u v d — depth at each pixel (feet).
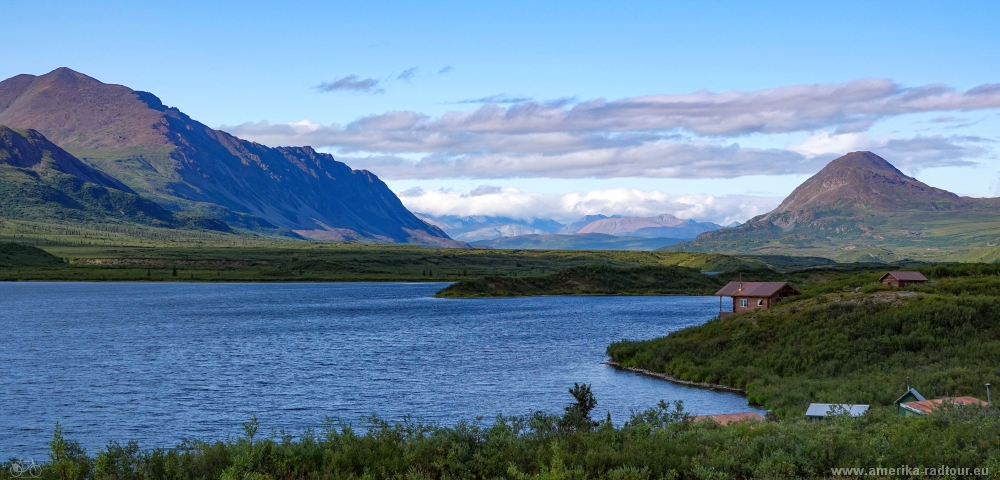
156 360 358.43
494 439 121.60
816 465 108.37
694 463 109.09
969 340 278.87
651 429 133.39
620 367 327.26
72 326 525.75
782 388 241.55
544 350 389.80
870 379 239.71
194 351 392.27
